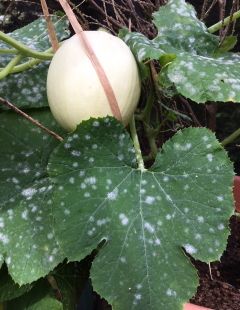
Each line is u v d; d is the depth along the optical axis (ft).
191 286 1.26
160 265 1.27
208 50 1.56
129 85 1.33
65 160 1.31
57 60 1.34
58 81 1.32
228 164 1.30
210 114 2.08
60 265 1.65
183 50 1.51
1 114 1.65
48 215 1.51
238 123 2.70
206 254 1.26
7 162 1.59
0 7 2.46
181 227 1.28
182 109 2.10
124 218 1.30
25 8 2.46
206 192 1.29
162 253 1.28
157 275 1.27
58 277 1.65
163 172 1.34
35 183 1.57
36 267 1.45
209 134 1.33
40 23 1.97
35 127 1.63
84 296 1.98
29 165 1.59
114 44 1.34
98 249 1.39
